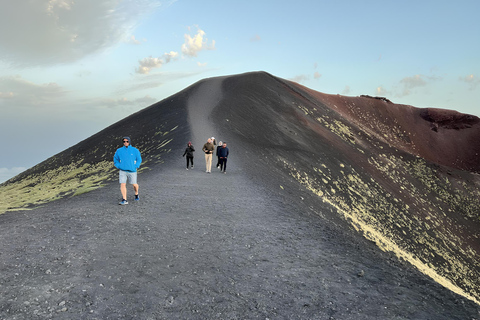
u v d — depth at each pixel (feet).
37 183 123.24
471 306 15.30
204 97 207.41
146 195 36.68
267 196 41.06
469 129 534.78
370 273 18.75
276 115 214.48
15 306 12.44
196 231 24.58
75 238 21.24
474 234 202.59
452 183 267.18
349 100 505.25
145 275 16.29
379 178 202.18
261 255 20.49
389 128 493.36
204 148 55.98
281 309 13.88
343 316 13.52
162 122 149.07
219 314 13.14
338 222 52.44
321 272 18.38
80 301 13.25
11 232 22.30
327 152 190.39
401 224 141.59
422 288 17.21
